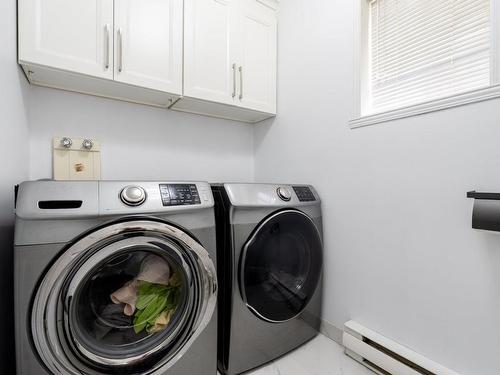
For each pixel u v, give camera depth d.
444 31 1.16
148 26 1.37
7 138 0.94
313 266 1.41
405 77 1.29
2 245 0.88
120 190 0.91
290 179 1.81
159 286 1.06
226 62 1.65
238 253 1.16
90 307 0.92
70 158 1.45
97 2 1.23
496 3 0.92
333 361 1.29
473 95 0.96
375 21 1.41
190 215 1.03
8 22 0.96
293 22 1.79
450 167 1.02
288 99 1.83
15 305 0.75
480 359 0.95
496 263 0.91
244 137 2.14
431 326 1.08
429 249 1.08
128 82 1.32
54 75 1.23
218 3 1.61
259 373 1.21
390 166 1.22
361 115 1.36
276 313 1.27
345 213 1.42
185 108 1.77
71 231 0.81
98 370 0.88
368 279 1.31
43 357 0.78
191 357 1.04
